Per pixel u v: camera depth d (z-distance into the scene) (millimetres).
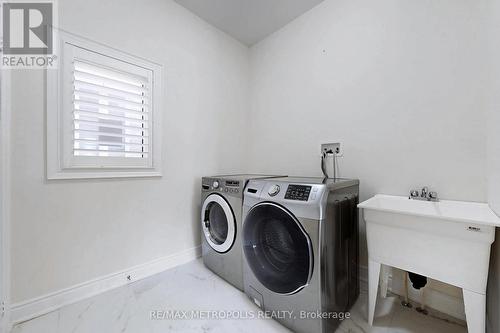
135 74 1609
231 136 2357
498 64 960
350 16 1651
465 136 1198
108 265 1509
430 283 1324
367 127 1569
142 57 1645
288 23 2111
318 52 1864
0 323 1097
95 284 1447
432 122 1300
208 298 1425
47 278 1273
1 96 1104
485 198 1141
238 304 1366
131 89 1609
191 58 1976
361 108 1599
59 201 1310
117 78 1539
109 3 1476
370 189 1560
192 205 2000
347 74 1674
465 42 1188
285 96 2143
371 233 1183
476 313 916
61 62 1290
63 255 1327
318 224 1011
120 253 1564
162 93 1769
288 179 1456
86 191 1411
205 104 2102
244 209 1404
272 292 1231
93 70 1429
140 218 1667
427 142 1319
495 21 988
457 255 945
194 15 1991
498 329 962
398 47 1419
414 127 1364
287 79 2123
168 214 1831
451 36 1229
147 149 1691
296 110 2047
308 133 1951
